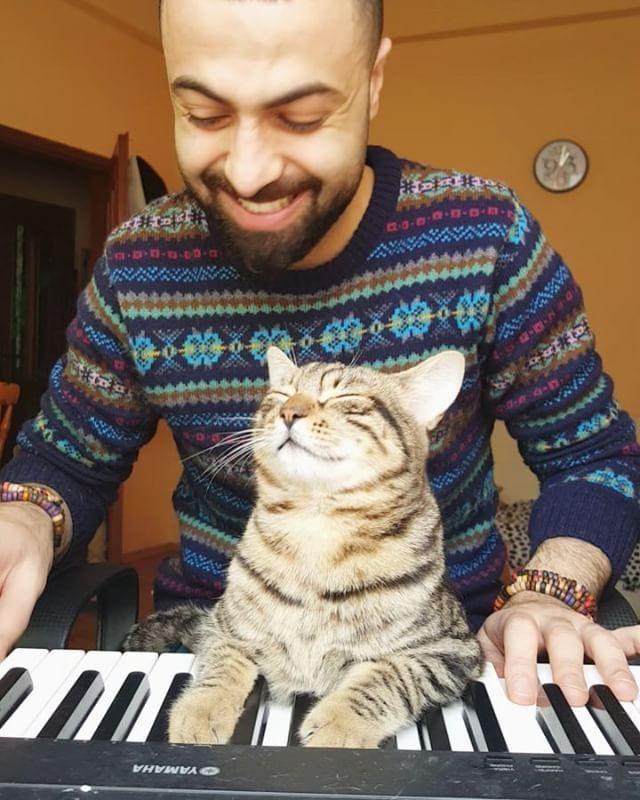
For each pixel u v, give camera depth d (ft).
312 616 3.46
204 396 4.64
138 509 17.13
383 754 2.24
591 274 16.47
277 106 3.31
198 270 4.58
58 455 4.95
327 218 3.82
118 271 4.71
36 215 17.34
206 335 4.59
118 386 4.93
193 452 4.85
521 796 2.03
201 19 3.15
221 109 3.37
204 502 4.95
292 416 4.06
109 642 4.81
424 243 4.48
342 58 3.33
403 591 3.51
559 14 15.96
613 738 2.64
